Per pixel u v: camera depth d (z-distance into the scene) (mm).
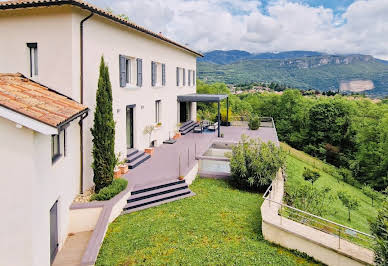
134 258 8266
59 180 8672
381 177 34844
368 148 38156
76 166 11086
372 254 8336
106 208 10062
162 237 9422
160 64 19906
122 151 14508
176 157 16844
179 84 24438
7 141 6457
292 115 52594
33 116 6305
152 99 18453
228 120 31797
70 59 10688
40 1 10055
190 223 10414
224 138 23359
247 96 69375
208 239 9477
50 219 8102
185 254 8523
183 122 27281
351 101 50500
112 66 13398
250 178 13656
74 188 10781
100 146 11016
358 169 37000
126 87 14656
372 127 39156
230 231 10062
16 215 6547
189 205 11922
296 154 37938
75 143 10938
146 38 17062
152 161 15992
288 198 14133
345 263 8422
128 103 15141
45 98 8680
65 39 10664
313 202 14000
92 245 8328
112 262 8055
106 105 11062
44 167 7207
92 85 11891
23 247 6562
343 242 8922
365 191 26391
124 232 9633
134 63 15852
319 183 24016
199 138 23125
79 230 9961
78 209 9891
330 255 8656
